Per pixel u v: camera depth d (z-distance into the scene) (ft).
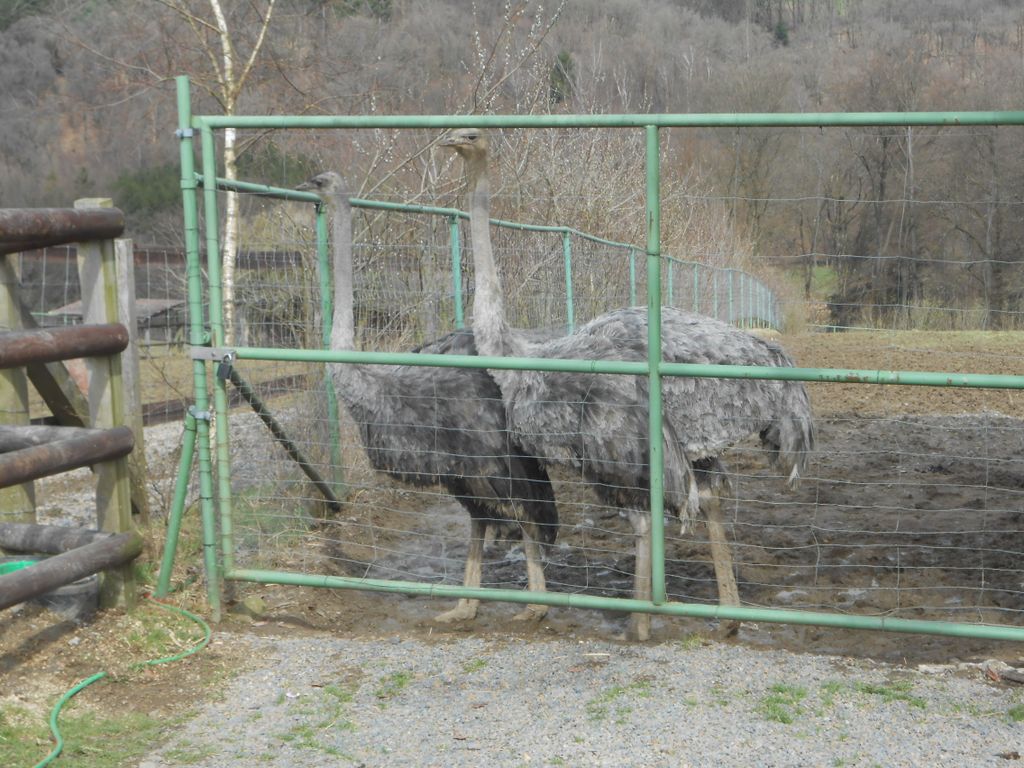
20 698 13.21
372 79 31.07
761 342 17.24
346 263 17.33
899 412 35.45
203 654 14.96
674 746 11.96
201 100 29.37
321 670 14.44
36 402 33.73
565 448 15.97
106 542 15.19
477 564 17.38
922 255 36.99
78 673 14.11
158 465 24.53
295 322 21.76
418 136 35.22
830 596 17.69
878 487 25.04
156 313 28.22
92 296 15.52
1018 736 12.10
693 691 13.41
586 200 45.01
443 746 12.11
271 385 21.34
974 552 19.85
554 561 20.26
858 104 90.12
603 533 21.80
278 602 17.25
